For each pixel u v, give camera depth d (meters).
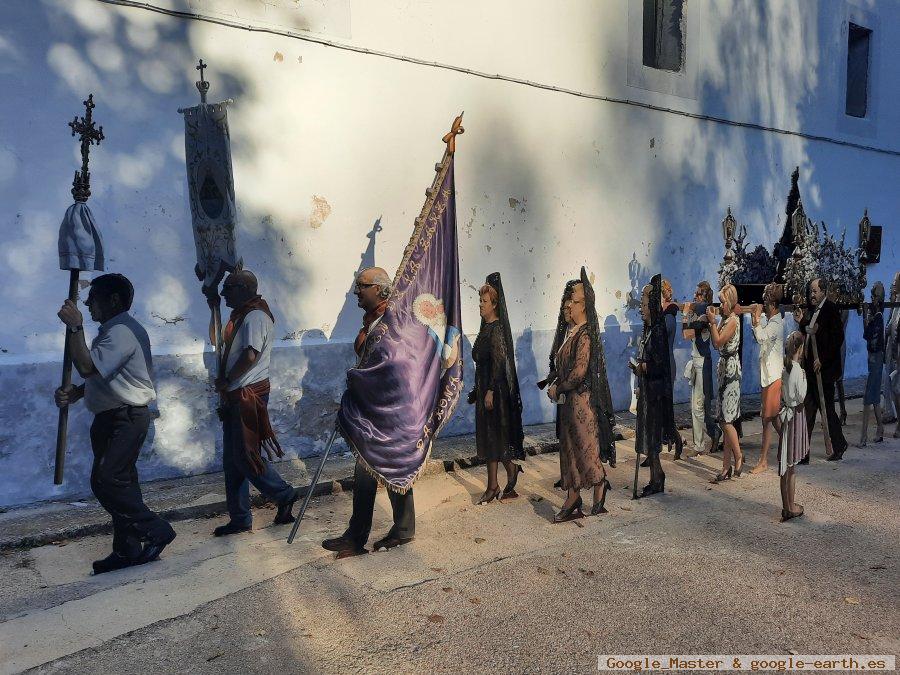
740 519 5.37
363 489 4.59
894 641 3.46
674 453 7.60
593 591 4.03
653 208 10.08
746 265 11.40
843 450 7.30
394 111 7.48
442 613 3.75
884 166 13.91
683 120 10.35
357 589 4.06
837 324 7.32
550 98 8.80
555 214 8.97
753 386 11.37
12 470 5.46
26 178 5.57
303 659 3.29
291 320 6.94
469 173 8.14
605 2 9.27
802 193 12.29
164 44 6.12
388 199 7.50
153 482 6.11
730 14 10.88
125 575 4.30
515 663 3.24
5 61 5.45
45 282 5.67
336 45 7.03
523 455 5.86
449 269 5.14
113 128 5.93
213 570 4.36
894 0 13.73
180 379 6.24
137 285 6.09
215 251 5.21
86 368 4.10
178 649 3.38
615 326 9.60
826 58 12.52
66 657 3.30
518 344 8.64
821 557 4.57
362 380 4.54
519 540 4.91
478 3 8.06
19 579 4.25
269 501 5.72
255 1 6.56
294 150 6.85
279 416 6.80
